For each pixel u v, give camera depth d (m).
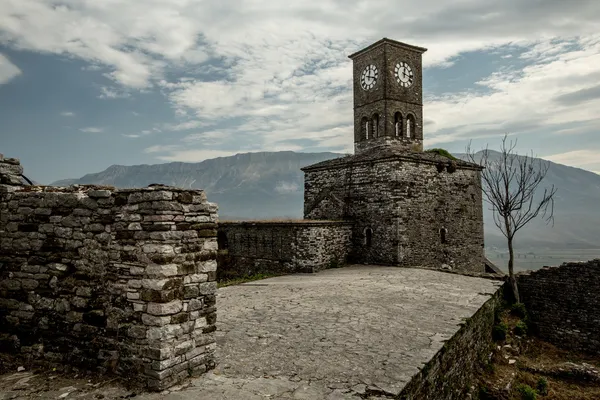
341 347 8.50
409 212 22.80
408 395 6.61
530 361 13.97
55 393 6.12
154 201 6.34
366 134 27.88
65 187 8.01
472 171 26.61
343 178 25.55
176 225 6.50
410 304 12.78
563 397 11.55
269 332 9.59
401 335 9.41
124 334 6.54
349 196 25.00
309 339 9.05
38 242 7.60
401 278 18.06
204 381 6.57
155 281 6.20
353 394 6.19
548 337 16.81
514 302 17.50
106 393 6.06
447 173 25.09
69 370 7.01
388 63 26.27
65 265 7.29
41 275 7.51
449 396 8.88
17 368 7.26
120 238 6.69
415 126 27.38
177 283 6.46
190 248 6.77
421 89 27.86
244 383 6.53
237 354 8.01
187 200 6.76
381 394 6.21
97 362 6.83
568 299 16.55
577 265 16.41
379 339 9.08
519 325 15.95
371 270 20.78
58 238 7.39
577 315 16.30
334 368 7.29
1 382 6.62
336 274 19.73
